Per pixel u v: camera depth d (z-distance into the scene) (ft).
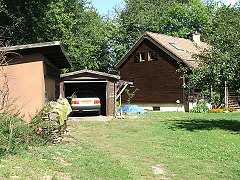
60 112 33.42
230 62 39.27
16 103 32.73
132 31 129.29
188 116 64.85
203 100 78.59
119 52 131.75
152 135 37.86
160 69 86.43
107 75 62.18
